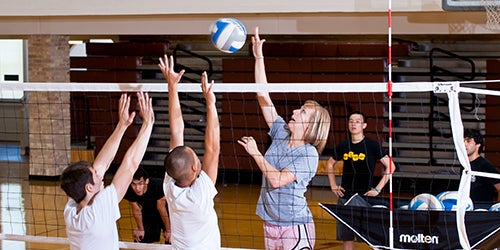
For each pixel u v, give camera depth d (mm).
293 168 6211
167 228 7766
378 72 15047
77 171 4707
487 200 7273
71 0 12031
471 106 15258
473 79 15219
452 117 5762
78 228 4664
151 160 15648
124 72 16484
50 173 15164
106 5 11906
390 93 5809
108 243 4723
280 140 6480
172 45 18328
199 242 4941
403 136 14820
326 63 15164
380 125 14633
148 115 5340
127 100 5375
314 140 6391
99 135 16312
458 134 5750
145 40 18281
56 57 14883
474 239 6105
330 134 14820
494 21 10281
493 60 14414
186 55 17641
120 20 12719
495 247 7531
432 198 6336
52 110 15023
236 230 10570
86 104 16188
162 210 7711
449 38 17109
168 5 11641
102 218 4664
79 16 13070
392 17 11258
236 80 15453
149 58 17234
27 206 12406
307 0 11094
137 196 7820
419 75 15633
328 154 14750
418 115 15000
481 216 6082
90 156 16578
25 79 21234
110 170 15688
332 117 14781
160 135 15875
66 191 4723
